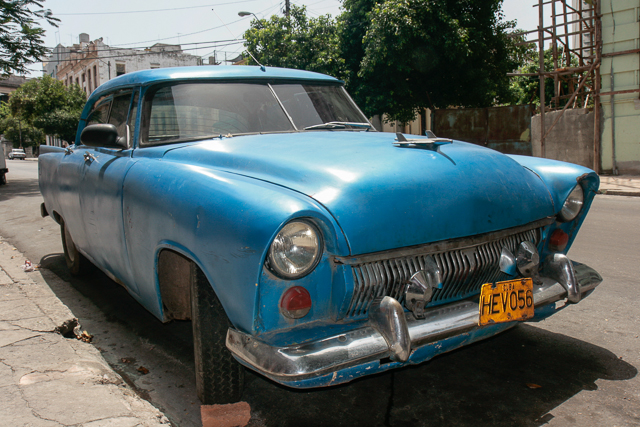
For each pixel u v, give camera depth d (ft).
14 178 63.31
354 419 7.37
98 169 10.21
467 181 7.18
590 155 46.65
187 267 7.98
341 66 53.72
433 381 8.49
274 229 5.49
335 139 8.32
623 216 24.48
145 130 9.49
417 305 6.37
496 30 52.70
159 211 7.35
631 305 11.77
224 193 6.37
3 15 50.85
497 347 9.75
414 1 45.91
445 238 6.65
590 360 9.09
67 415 6.45
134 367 9.32
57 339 9.07
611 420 7.14
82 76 164.45
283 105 10.02
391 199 6.41
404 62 47.67
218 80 9.87
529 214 7.72
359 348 5.66
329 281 6.10
